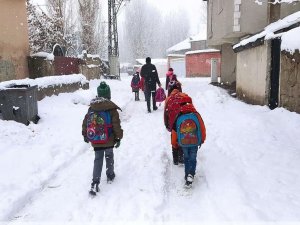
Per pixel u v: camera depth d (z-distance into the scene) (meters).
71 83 9.83
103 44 25.03
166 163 3.94
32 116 5.54
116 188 3.26
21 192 3.09
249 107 7.20
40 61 11.23
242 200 2.83
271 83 6.79
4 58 9.88
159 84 7.32
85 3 21.95
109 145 3.13
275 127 5.24
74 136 5.03
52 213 2.80
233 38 11.49
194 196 3.04
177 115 3.20
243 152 4.13
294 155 3.97
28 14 17.39
